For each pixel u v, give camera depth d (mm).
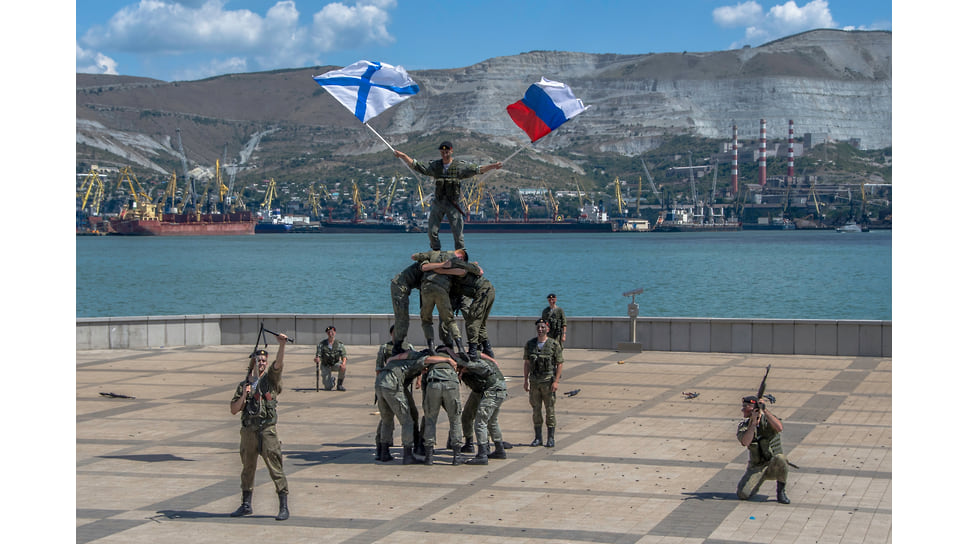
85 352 31484
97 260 188125
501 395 16266
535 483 14547
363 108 16938
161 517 12719
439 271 16438
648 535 11789
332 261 178500
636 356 29766
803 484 14266
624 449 16859
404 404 16094
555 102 17078
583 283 115562
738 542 11500
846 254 199875
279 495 12672
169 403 21844
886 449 16625
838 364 27641
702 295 97438
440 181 16750
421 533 11930
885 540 11586
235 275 137375
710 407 20906
